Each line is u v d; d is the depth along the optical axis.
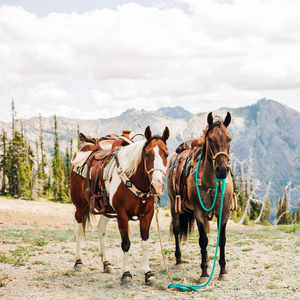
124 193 5.53
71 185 7.16
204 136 5.88
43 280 5.86
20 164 54.44
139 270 6.75
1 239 10.31
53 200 58.41
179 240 7.38
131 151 5.50
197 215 6.04
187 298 4.93
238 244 10.06
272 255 8.06
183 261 7.59
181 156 7.26
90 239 11.45
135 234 13.38
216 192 5.71
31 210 29.62
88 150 6.89
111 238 11.99
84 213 7.04
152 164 5.00
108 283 5.75
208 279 5.75
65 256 8.07
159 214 30.45
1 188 55.50
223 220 5.98
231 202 6.13
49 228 16.22
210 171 5.69
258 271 6.47
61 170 61.69
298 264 6.93
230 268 6.81
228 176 6.08
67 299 4.88
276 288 5.34
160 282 5.82
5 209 27.42
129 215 5.67
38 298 4.87
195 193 6.05
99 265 7.20
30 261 7.37
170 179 7.63
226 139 5.37
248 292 5.18
